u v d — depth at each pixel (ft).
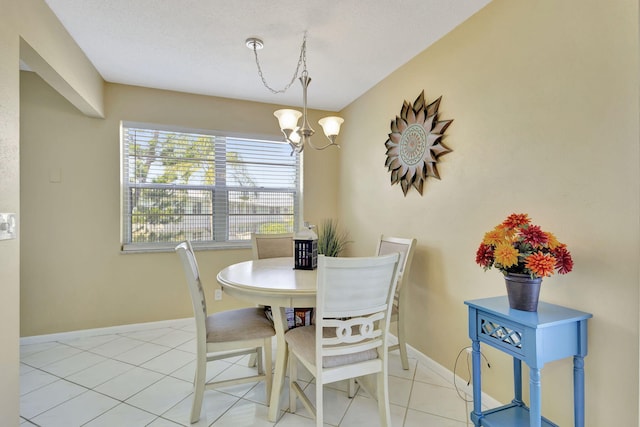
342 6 6.09
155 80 9.39
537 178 5.18
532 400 4.07
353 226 11.10
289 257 9.06
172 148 10.44
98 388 6.63
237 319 6.57
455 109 6.81
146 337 9.32
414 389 6.63
